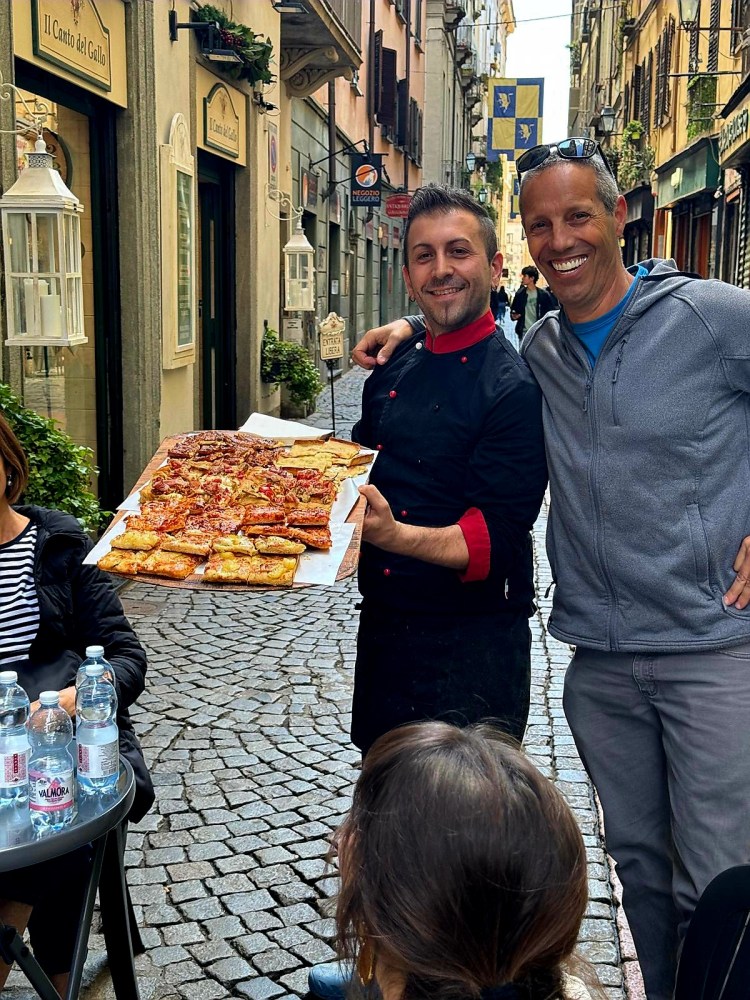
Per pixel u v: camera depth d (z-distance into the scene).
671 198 22.39
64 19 6.66
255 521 2.98
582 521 2.65
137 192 8.02
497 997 1.25
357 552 2.80
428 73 36.56
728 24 17.64
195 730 4.85
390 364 3.15
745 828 2.51
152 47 8.10
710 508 2.55
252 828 3.99
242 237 12.12
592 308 2.66
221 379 12.30
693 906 2.56
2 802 2.34
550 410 2.75
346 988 1.45
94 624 2.94
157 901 3.53
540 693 5.41
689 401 2.53
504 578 2.81
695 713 2.54
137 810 2.82
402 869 1.25
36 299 5.77
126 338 8.18
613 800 2.80
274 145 13.23
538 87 42.19
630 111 29.42
